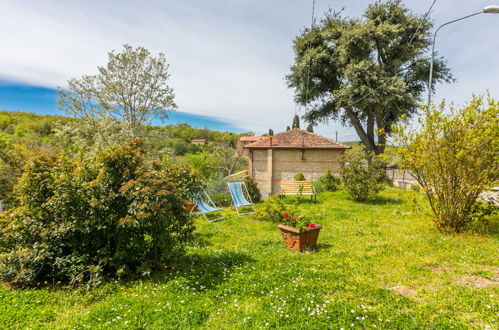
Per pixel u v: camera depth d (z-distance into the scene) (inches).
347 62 826.2
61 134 612.1
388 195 526.3
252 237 274.1
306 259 199.3
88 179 166.9
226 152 1162.6
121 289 147.4
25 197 163.9
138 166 171.6
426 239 231.9
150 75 665.6
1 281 153.0
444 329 104.3
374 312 117.0
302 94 949.2
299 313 118.6
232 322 113.3
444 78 824.9
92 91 619.5
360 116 933.2
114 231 163.6
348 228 292.7
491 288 136.2
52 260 156.7
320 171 707.4
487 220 254.7
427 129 243.4
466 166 233.9
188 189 195.2
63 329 106.5
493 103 223.5
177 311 120.7
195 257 202.1
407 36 814.5
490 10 339.0
